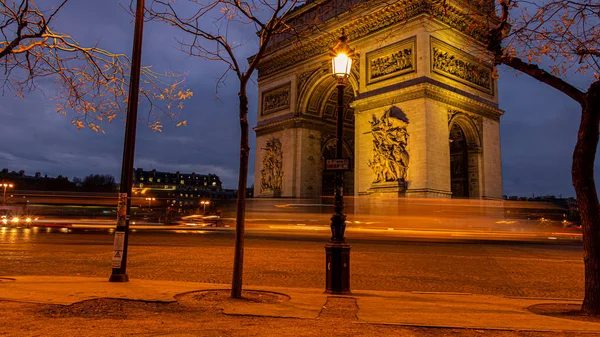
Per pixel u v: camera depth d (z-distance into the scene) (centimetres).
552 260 3181
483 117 6047
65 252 3083
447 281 2169
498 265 2823
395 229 5197
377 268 2570
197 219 10838
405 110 5412
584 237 1423
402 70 5544
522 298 1698
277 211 7031
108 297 1366
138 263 2581
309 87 6994
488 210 5772
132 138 1772
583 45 1581
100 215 15375
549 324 1177
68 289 1489
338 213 1752
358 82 6203
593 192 1417
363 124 5922
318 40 6731
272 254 3158
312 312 1273
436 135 5294
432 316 1261
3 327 987
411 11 5531
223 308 1293
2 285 1552
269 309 1291
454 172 6131
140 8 1762
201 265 2520
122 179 1761
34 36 1525
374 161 5656
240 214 1518
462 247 4197
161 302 1338
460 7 5569
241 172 1541
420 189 5141
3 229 6675
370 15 5909
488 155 6028
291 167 7019
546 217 7606
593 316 1348
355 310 1331
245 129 1572
